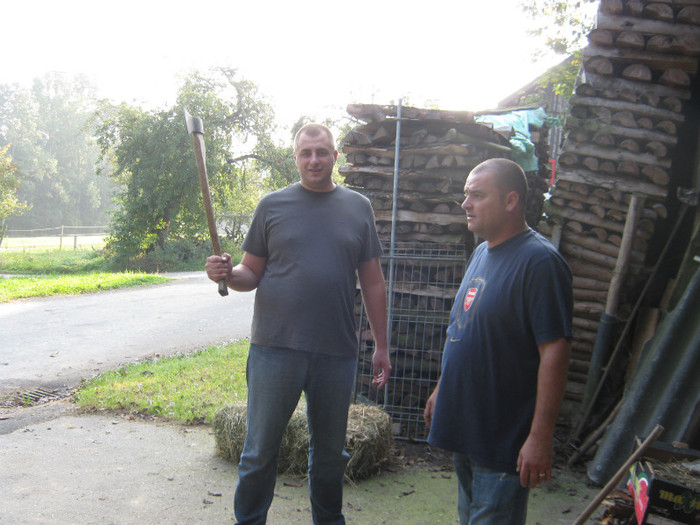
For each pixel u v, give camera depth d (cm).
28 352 760
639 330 447
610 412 434
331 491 277
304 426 370
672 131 439
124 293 1383
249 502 267
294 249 262
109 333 896
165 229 2467
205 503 329
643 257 448
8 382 611
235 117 2528
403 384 468
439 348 464
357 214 275
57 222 6906
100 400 527
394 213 475
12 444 417
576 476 386
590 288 468
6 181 2992
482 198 210
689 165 467
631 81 452
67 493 337
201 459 395
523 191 211
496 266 208
